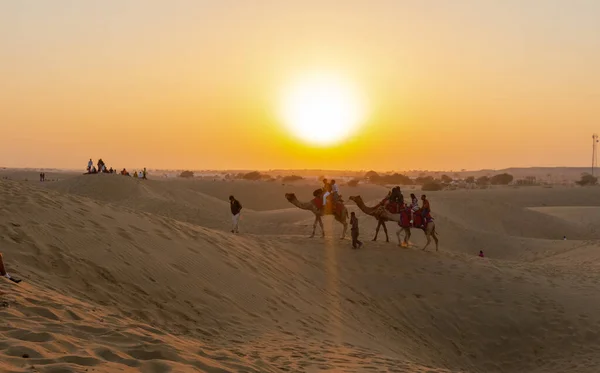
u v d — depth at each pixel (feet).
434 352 52.19
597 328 55.93
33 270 33.96
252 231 119.75
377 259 69.97
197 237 55.11
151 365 19.17
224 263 50.37
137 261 42.09
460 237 144.77
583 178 633.20
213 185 358.84
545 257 122.52
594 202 350.84
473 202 203.00
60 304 25.31
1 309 22.35
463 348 54.39
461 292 62.85
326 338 41.73
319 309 49.96
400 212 76.84
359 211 151.23
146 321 33.53
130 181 173.68
